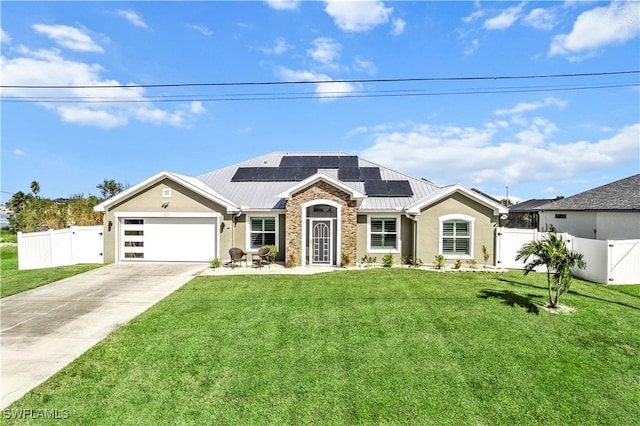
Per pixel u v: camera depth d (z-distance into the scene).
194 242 19.84
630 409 6.29
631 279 15.00
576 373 7.42
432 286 13.70
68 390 6.79
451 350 8.38
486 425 5.88
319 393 6.71
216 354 8.20
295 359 7.98
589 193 26.89
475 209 18.59
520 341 8.83
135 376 7.29
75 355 8.19
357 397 6.59
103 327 9.88
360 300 11.95
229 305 11.58
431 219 18.70
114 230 19.84
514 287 13.58
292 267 18.31
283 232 20.11
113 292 13.38
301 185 18.41
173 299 12.33
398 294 12.62
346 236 18.58
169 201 19.75
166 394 6.69
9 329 9.77
